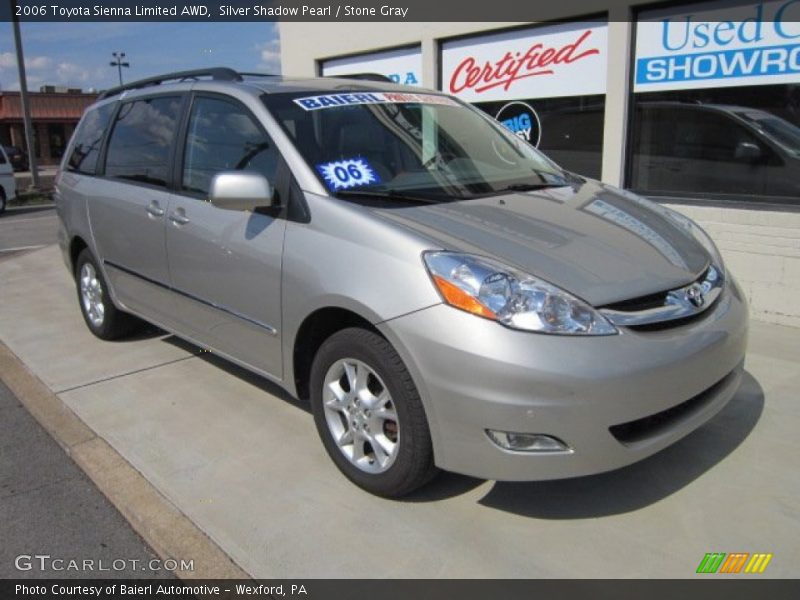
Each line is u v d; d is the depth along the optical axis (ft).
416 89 14.14
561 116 21.13
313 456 11.25
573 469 8.37
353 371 9.94
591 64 20.08
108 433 12.37
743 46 16.96
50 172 120.78
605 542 8.86
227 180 10.39
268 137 11.37
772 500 9.57
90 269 17.15
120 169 15.43
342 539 9.14
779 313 16.85
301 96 12.14
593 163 20.56
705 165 18.16
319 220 10.18
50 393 14.30
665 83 18.49
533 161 13.64
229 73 13.04
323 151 11.07
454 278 8.65
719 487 9.89
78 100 148.56
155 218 13.56
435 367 8.57
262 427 12.31
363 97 12.66
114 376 15.01
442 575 8.39
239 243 11.34
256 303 11.19
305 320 10.29
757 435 11.25
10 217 53.47
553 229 9.98
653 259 9.66
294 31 29.22
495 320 8.34
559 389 8.09
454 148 12.68
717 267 10.66
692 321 9.30
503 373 8.15
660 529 9.05
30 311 20.79
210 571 8.70
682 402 8.87
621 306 8.71
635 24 18.72
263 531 9.39
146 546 9.48
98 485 10.91
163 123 14.14
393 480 9.49
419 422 9.00
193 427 12.43
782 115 16.58
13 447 12.36
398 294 8.92
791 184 16.72
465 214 10.10
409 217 9.76
